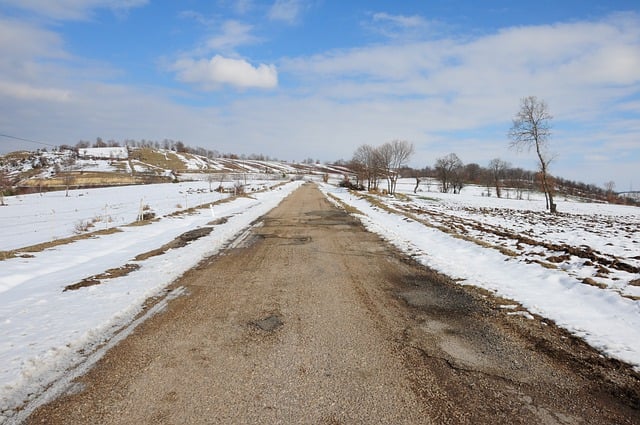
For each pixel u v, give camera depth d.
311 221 16.98
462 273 7.71
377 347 4.32
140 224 14.82
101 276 7.18
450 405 3.20
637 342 4.40
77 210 27.34
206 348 4.25
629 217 32.91
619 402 3.29
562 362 4.00
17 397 3.25
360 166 70.25
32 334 4.52
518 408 3.17
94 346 4.28
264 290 6.55
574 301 5.95
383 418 3.01
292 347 4.29
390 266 8.48
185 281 7.08
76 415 3.02
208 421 2.94
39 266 8.12
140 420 2.95
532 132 38.78
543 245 10.98
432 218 20.17
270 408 3.12
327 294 6.35
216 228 14.18
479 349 4.30
